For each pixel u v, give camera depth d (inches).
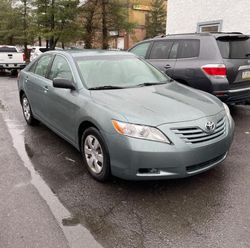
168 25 528.4
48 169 166.1
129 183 149.3
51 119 196.1
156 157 126.2
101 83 170.4
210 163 141.3
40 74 217.2
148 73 193.0
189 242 108.3
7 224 118.5
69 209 128.4
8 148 197.2
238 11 425.1
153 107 141.3
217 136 141.0
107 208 129.3
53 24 846.5
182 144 128.5
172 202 133.4
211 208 128.5
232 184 148.2
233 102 243.0
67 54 190.1
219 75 229.1
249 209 127.5
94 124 143.8
